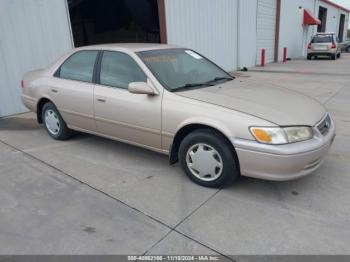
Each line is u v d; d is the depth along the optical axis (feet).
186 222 9.37
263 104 10.70
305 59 70.03
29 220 9.64
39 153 14.94
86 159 14.07
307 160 9.73
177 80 12.37
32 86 16.80
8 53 21.24
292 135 9.64
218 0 40.09
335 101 24.48
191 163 11.43
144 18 34.58
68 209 10.18
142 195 10.92
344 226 8.98
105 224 9.37
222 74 14.52
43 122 17.19
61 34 23.71
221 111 10.34
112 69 13.37
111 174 12.57
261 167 9.78
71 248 8.38
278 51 64.08
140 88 11.50
